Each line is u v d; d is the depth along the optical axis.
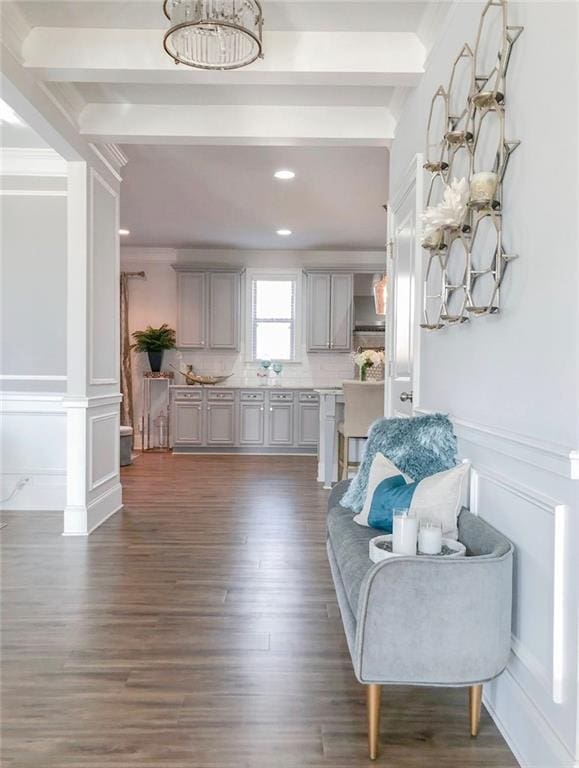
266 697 1.87
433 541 1.71
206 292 7.42
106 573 2.97
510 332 1.68
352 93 3.29
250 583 2.85
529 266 1.56
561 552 1.38
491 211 1.74
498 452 1.79
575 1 1.32
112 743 1.63
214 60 2.32
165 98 3.38
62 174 4.05
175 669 2.03
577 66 1.31
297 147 4.04
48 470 4.19
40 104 2.90
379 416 4.76
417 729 1.72
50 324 4.11
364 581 1.55
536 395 1.52
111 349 4.24
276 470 6.07
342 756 1.59
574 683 1.33
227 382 7.70
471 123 2.04
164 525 3.89
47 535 3.62
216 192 5.12
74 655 2.12
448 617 1.52
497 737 1.69
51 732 1.67
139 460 6.73
